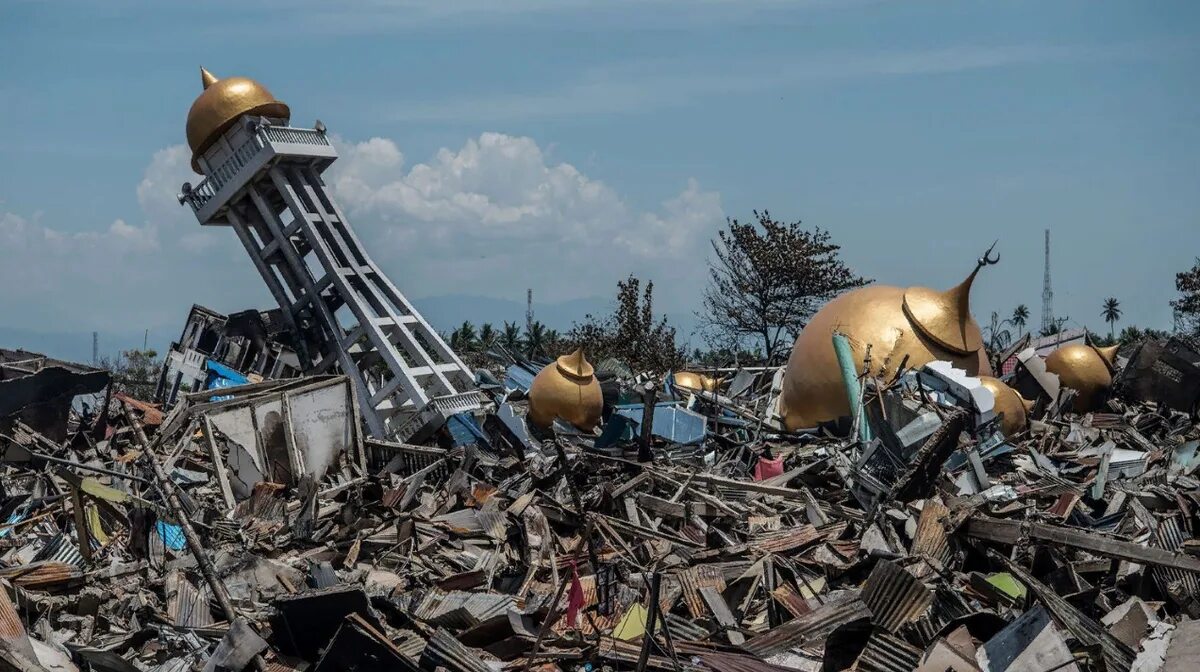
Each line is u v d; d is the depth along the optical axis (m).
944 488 27.47
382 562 21.22
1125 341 90.00
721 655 14.37
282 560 21.12
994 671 12.98
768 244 74.50
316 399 31.34
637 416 39.38
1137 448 38.97
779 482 28.19
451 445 39.81
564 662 14.54
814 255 74.19
